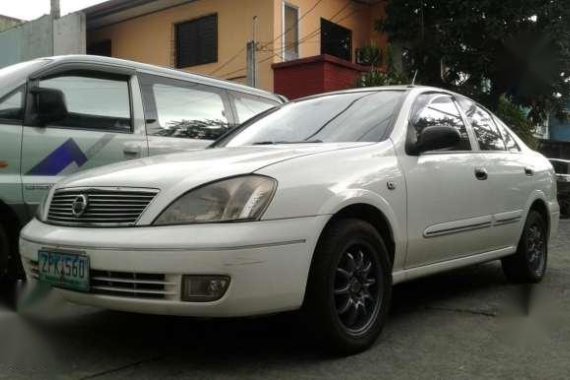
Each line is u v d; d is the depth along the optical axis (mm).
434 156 4453
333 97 4965
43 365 3477
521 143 5922
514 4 14672
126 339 3957
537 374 3402
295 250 3279
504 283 5711
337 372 3385
